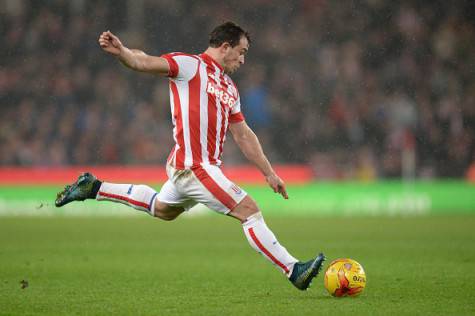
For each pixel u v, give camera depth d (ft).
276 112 234.58
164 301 63.16
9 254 103.81
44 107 238.27
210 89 61.00
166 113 237.04
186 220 175.52
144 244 120.06
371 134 229.86
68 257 100.37
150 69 58.75
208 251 109.09
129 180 197.47
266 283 75.20
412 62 249.96
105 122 233.76
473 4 256.32
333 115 233.76
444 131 228.63
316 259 60.23
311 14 258.57
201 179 60.44
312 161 221.05
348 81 245.04
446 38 252.62
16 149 223.10
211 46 62.39
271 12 257.34
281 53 252.21
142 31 252.01
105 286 72.95
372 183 203.21
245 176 200.34
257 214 60.85
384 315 55.77
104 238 130.41
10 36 250.78
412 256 100.27
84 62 248.73
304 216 186.39
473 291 68.44
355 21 257.96
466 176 212.43
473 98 239.91
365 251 107.76
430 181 209.36
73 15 254.47
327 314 56.13
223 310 58.29
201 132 60.70
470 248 110.83
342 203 198.90
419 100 240.73
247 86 239.30
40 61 247.91
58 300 63.82
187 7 254.06
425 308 58.85
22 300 63.77
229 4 256.32
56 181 201.77
